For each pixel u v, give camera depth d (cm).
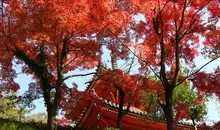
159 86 1923
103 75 2019
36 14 1590
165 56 1773
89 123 2569
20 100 2072
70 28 1598
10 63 2027
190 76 1748
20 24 1666
